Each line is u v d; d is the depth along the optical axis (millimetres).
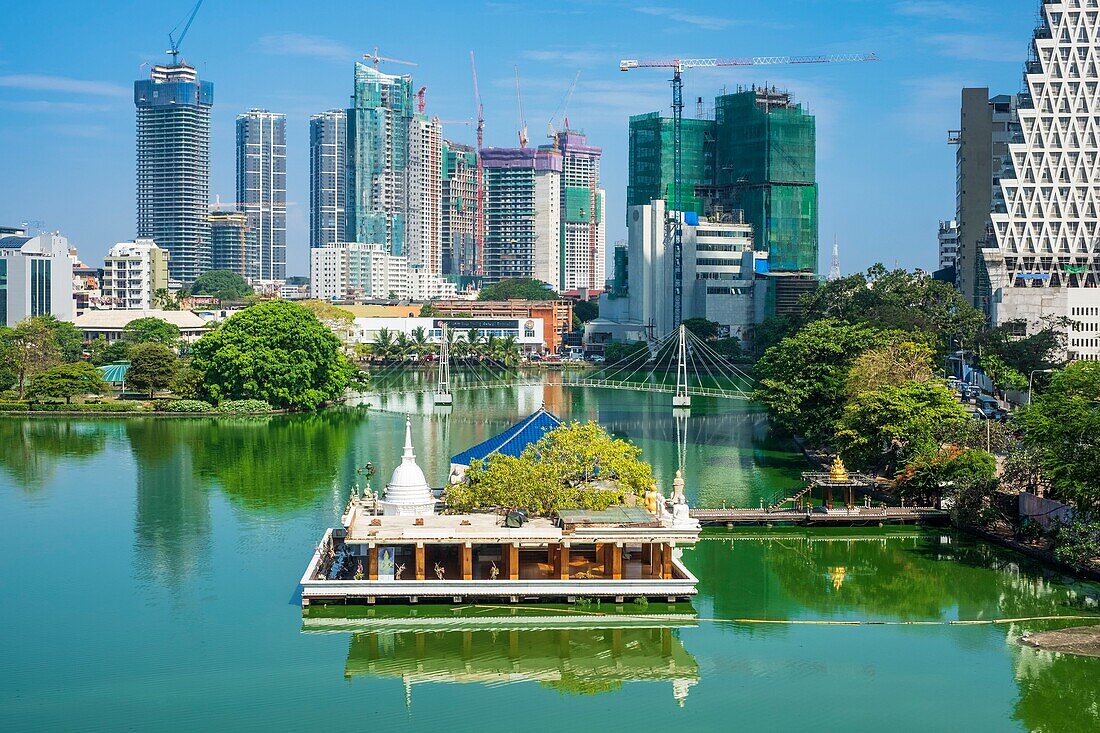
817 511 194625
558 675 132000
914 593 157500
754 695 125938
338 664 134125
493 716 120938
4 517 199625
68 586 160125
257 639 140750
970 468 187500
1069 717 119438
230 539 184375
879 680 128500
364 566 158500
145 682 128250
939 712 121000
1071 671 130750
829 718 119125
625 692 126562
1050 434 165125
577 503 160875
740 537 187000
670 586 149750
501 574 153875
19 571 167250
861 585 161250
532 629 144500
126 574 165625
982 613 150000
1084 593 156875
